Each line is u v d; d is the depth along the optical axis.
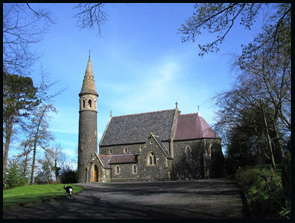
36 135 41.53
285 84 18.64
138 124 56.31
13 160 41.47
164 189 25.56
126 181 49.34
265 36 11.53
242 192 18.67
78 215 12.83
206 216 11.12
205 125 50.72
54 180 55.31
